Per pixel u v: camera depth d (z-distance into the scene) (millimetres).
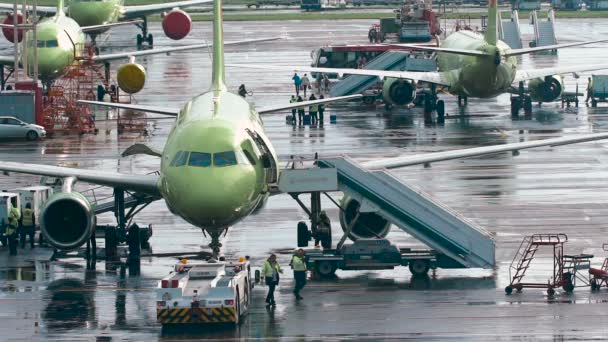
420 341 145500
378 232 195000
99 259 193125
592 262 184125
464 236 179000
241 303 156500
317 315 158500
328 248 191500
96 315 159375
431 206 180375
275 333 149875
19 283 177250
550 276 177625
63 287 174875
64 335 149875
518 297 167000
